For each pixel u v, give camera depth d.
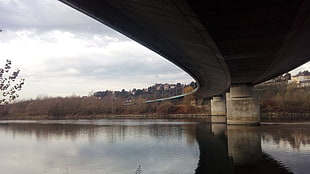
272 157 21.33
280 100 97.56
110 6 14.87
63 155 26.48
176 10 12.08
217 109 95.12
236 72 31.11
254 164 19.28
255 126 46.69
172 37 18.95
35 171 20.30
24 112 148.00
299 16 12.36
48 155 26.70
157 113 132.75
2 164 22.86
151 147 29.44
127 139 37.28
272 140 30.30
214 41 16.30
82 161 23.16
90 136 42.97
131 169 19.61
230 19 12.51
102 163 22.05
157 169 19.27
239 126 47.25
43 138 42.00
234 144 28.97
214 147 27.84
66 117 138.38
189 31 15.51
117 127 60.44
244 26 13.56
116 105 152.88
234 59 22.14
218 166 19.27
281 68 33.00
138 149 28.38
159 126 59.66
